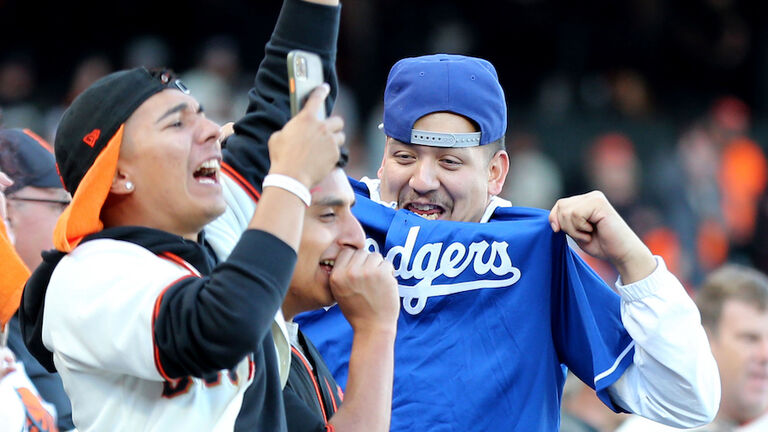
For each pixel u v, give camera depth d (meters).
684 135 40.59
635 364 9.55
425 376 9.65
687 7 45.38
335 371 9.91
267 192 7.27
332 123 7.51
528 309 9.74
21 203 11.94
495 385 9.62
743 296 13.81
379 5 42.59
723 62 45.53
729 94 45.66
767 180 40.94
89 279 7.25
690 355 9.16
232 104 35.22
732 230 39.12
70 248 7.45
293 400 8.05
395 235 9.92
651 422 14.00
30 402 10.30
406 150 10.09
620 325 9.70
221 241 8.43
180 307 6.93
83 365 7.36
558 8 44.22
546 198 37.75
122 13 42.22
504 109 10.35
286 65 8.66
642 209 36.69
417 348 9.73
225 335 6.80
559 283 9.82
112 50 42.16
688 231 37.31
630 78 42.88
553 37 44.16
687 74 45.34
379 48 42.47
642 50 44.38
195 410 7.28
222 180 8.61
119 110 7.50
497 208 10.46
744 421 13.86
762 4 45.84
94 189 7.39
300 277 8.29
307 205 7.35
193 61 41.19
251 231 7.13
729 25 45.50
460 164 10.03
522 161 37.94
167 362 6.98
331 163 7.46
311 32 8.59
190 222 7.74
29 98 39.25
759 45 45.66
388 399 8.11
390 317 8.30
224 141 9.15
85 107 7.55
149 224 7.70
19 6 42.12
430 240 9.87
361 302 8.23
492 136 10.13
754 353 13.67
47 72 41.84
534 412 9.66
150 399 7.36
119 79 7.62
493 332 9.72
